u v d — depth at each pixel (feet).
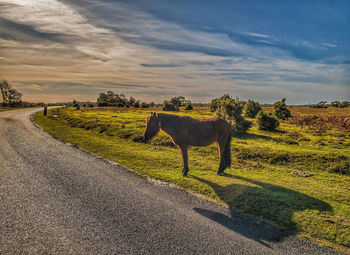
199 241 13.28
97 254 11.71
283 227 15.37
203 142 26.61
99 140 49.78
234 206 18.38
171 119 25.52
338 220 16.30
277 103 114.21
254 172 29.71
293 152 38.58
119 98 308.81
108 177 24.72
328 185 25.08
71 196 19.11
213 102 126.93
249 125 63.46
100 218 15.57
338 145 49.65
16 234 13.21
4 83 276.62
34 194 19.12
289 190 22.40
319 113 153.38
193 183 23.38
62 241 12.74
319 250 13.00
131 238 13.30
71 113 128.67
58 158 31.96
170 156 36.76
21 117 94.43
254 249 12.73
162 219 15.76
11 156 31.42
